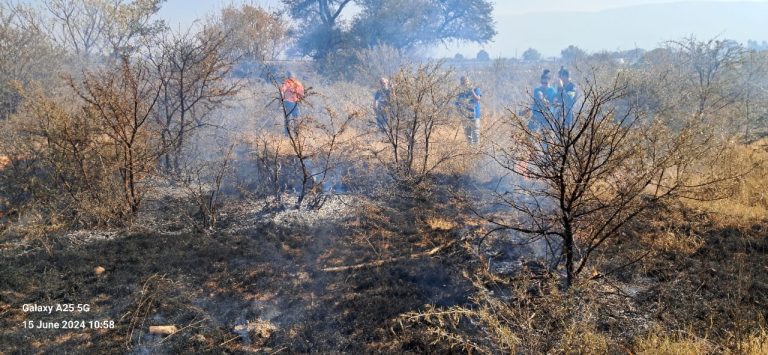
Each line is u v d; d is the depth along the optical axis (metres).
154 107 8.11
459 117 8.29
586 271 4.77
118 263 5.41
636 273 5.09
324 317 4.57
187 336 4.28
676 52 11.16
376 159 8.27
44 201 6.36
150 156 6.77
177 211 6.76
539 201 6.55
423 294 4.91
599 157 4.52
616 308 4.55
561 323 3.95
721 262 5.27
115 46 13.80
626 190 4.50
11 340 4.16
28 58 10.42
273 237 6.10
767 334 3.96
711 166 6.24
